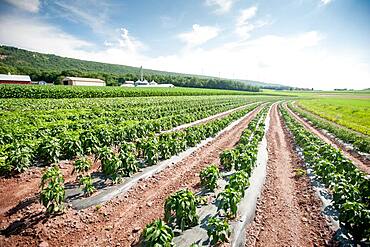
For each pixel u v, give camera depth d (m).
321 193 9.99
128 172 10.72
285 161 14.77
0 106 27.58
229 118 27.89
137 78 145.75
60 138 13.28
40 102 35.25
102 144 14.16
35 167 11.12
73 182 9.89
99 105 34.91
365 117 39.53
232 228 7.36
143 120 22.23
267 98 109.19
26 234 6.70
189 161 13.68
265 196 9.70
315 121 32.19
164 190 9.84
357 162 15.61
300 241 7.00
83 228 7.14
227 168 12.57
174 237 6.77
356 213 6.84
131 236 6.85
